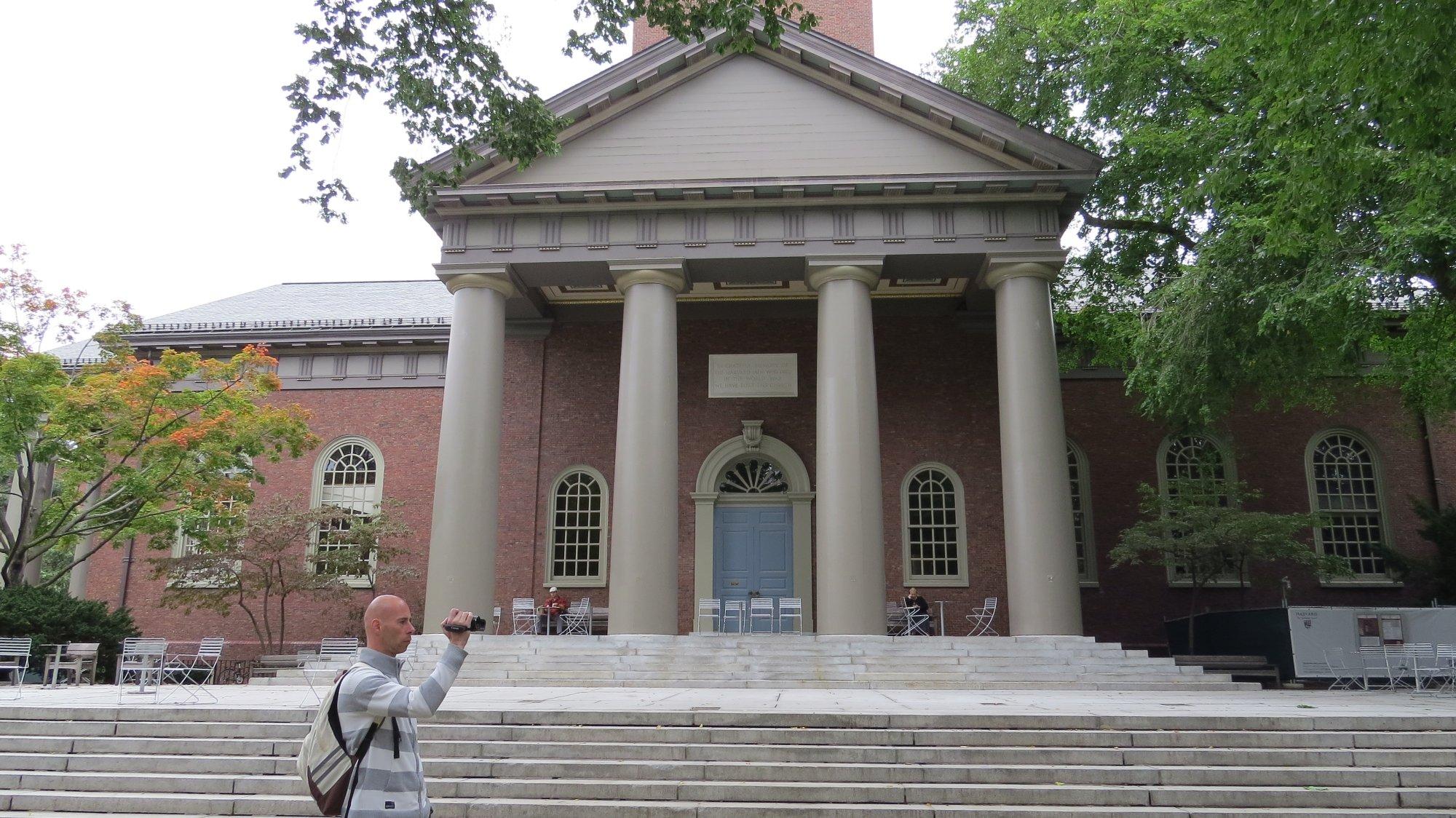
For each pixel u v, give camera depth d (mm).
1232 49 14930
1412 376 21188
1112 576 27766
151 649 16062
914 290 28547
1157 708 13203
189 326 30766
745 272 24906
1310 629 21719
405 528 27109
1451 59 11312
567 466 28594
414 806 4840
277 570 28281
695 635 21281
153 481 24234
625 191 23938
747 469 28672
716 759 10586
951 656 20172
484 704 13195
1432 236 15484
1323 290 16688
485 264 24188
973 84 28906
